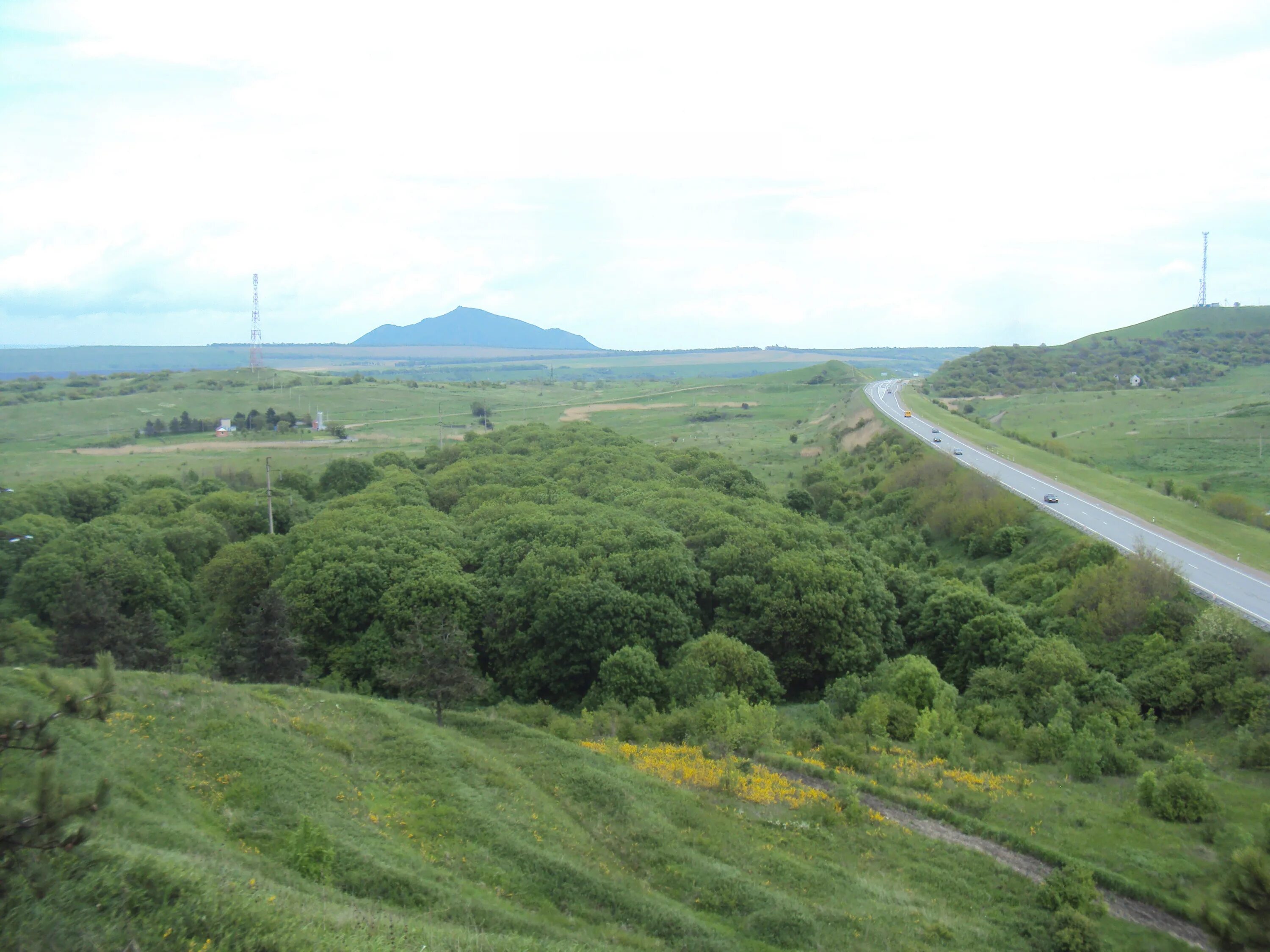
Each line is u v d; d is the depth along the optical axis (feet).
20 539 267.18
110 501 349.82
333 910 71.82
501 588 230.07
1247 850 71.41
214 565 254.27
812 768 136.98
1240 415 557.33
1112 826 119.55
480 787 111.04
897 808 126.21
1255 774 136.56
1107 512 304.71
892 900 98.89
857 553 282.77
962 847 113.70
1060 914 94.22
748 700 180.75
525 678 213.46
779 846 110.01
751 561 247.29
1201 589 213.66
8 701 90.02
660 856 102.06
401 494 347.77
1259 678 162.71
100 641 178.81
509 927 81.25
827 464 481.87
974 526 319.47
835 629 219.82
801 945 87.15
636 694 186.19
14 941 51.06
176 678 119.44
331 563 230.68
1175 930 96.22
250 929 62.54
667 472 390.01
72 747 86.74
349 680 207.51
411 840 95.40
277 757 102.06
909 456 434.71
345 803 98.27
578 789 117.19
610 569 229.25
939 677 180.14
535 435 508.12
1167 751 148.05
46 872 53.36
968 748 154.20
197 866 70.49
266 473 427.33
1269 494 379.96
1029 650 196.13
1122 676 187.83
